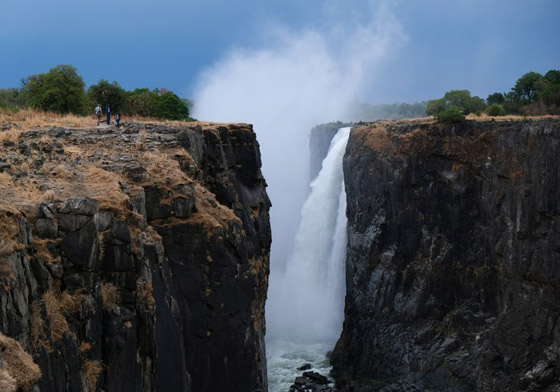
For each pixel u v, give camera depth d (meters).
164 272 25.62
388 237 74.12
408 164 71.12
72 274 20.25
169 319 25.30
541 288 57.75
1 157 27.69
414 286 70.12
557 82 106.00
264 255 49.91
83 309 19.98
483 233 65.88
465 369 63.25
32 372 15.51
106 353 20.66
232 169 48.41
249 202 49.53
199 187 34.41
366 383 69.50
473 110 110.75
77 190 23.72
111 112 67.50
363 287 75.69
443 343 66.12
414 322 69.25
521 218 59.88
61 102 61.53
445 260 67.94
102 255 21.83
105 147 34.47
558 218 56.66
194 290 29.78
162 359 24.61
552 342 56.06
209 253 30.27
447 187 68.38
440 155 69.12
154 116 71.56
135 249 22.88
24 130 37.38
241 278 32.81
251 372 32.62
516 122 63.62
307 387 67.25
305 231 99.44
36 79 72.38
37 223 20.12
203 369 29.91
